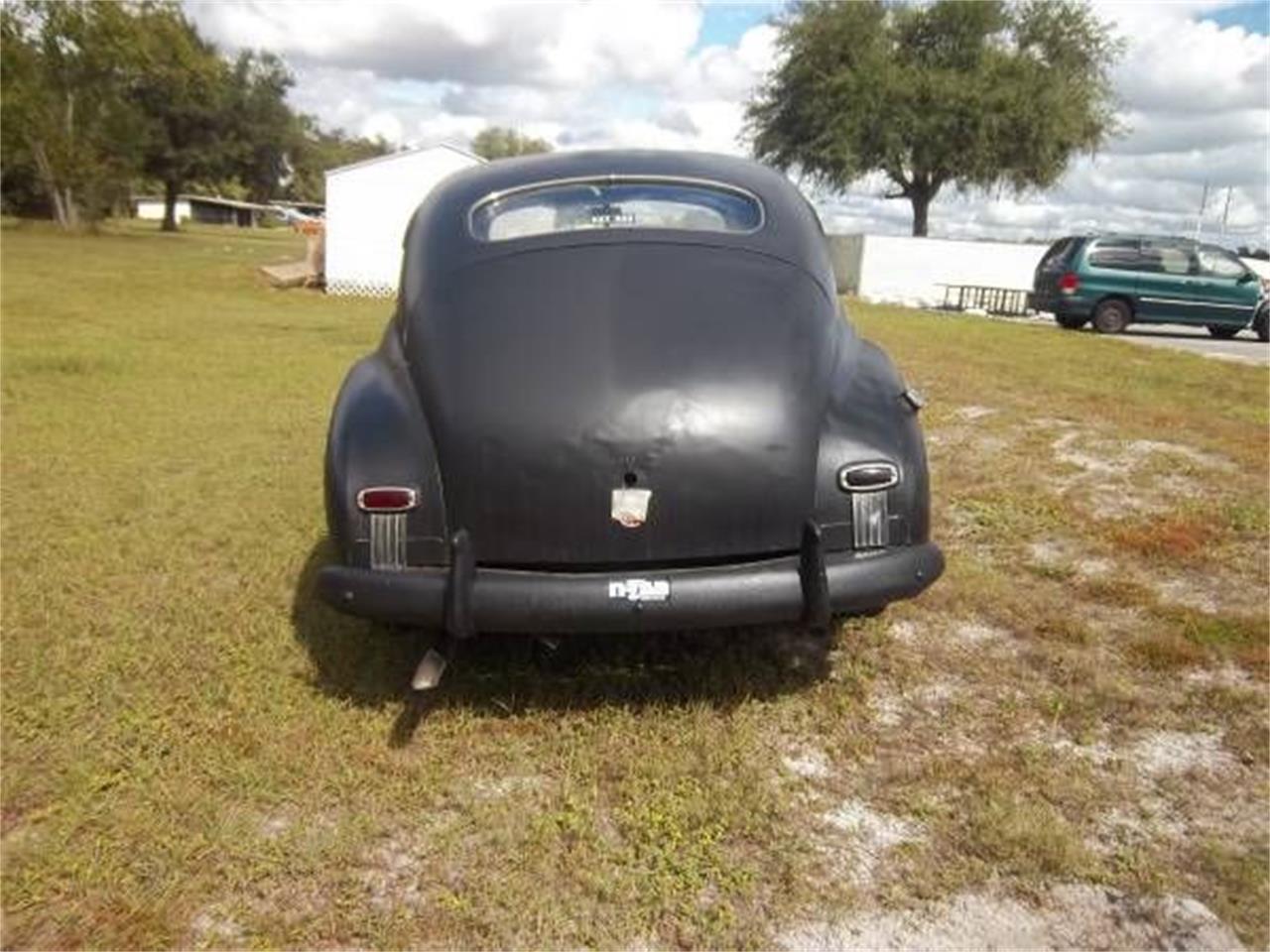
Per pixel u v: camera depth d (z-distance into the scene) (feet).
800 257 10.19
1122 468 18.19
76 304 50.72
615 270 9.41
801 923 7.02
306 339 39.37
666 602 8.45
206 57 156.97
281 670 10.50
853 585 8.86
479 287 9.49
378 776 8.63
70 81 140.67
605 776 8.68
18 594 12.52
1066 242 57.21
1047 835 7.80
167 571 13.43
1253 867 7.54
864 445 9.09
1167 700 9.99
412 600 8.64
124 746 9.03
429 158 64.85
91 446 20.63
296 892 7.25
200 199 280.51
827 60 103.55
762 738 9.33
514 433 8.45
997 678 10.49
